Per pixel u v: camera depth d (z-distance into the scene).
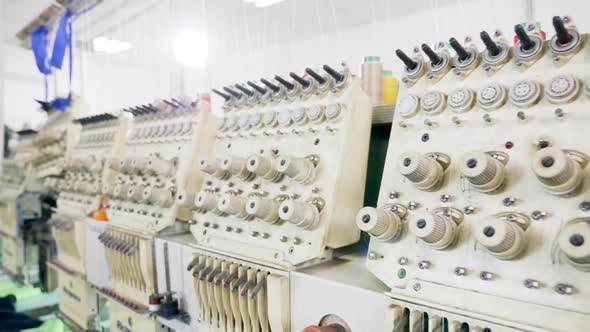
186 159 2.11
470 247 0.98
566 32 0.97
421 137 1.19
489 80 1.11
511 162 0.99
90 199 2.91
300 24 4.89
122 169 2.33
